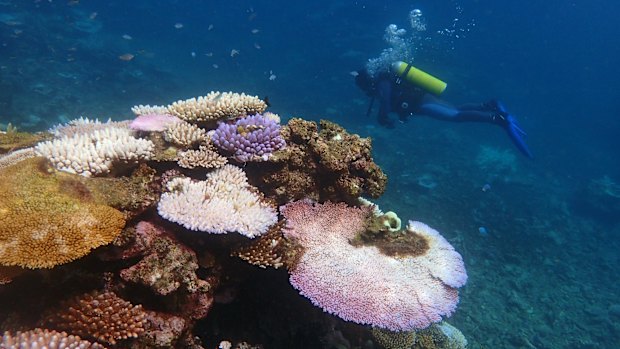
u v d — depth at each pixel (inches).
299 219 149.0
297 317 157.8
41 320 104.1
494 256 476.7
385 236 155.9
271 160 149.6
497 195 634.2
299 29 1397.6
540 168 880.3
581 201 725.3
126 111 615.8
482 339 355.9
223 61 1080.2
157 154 141.4
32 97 534.9
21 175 107.0
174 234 122.4
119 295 112.9
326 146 158.4
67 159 127.1
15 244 91.9
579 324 406.0
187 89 803.4
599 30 2203.5
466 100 1050.7
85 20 971.3
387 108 351.9
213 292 133.5
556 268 498.9
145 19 1195.3
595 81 1681.8
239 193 135.6
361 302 128.3
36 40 701.3
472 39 1784.0
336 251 143.2
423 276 145.3
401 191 549.0
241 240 131.2
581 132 1203.2
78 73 673.0
